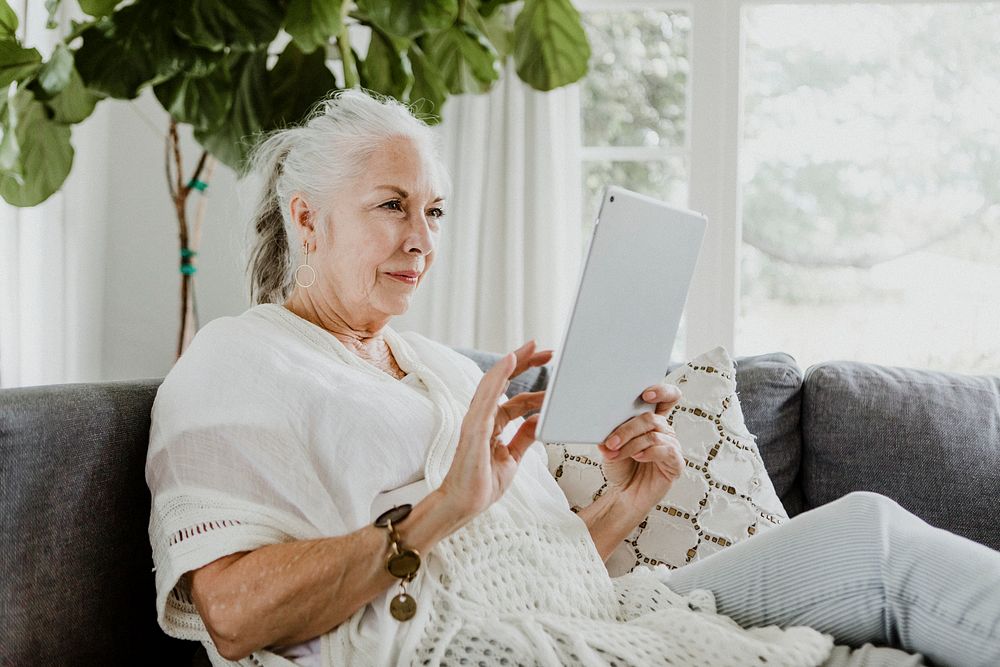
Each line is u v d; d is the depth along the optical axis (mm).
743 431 1666
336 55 2783
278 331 1316
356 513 1152
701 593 1206
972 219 2785
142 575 1325
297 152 1418
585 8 2906
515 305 2787
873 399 1781
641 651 1070
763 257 2877
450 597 1105
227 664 1135
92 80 1930
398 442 1224
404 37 2066
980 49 2768
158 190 2961
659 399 1269
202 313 2965
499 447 1181
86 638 1191
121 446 1262
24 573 1080
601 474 1615
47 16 2523
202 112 2053
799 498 1809
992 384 1834
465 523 1128
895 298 2826
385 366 1447
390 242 1353
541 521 1301
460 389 1434
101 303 2963
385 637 1064
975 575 1014
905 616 1051
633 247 1067
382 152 1357
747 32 2859
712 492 1596
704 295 2861
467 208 2783
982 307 2787
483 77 2367
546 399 1077
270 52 2844
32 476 1092
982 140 2777
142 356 2977
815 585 1125
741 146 2863
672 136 2902
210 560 1062
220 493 1111
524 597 1185
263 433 1146
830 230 2844
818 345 2863
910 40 2795
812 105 2840
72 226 2713
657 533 1576
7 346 2375
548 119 2791
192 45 1954
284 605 1042
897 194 2814
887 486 1726
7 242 2377
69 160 2061
